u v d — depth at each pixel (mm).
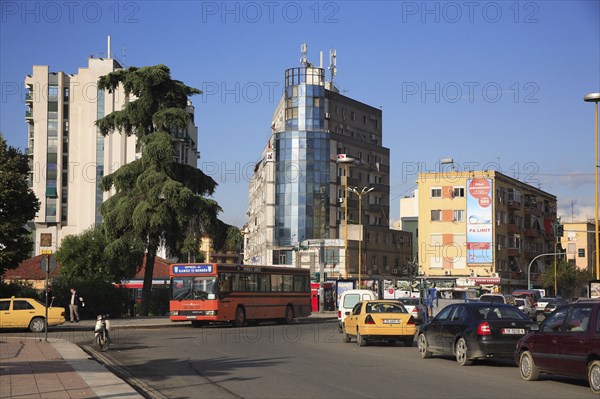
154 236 48219
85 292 46562
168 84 50062
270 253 92438
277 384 15492
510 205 90938
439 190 87750
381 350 24812
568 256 128625
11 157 44750
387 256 97438
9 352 22375
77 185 95562
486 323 18891
